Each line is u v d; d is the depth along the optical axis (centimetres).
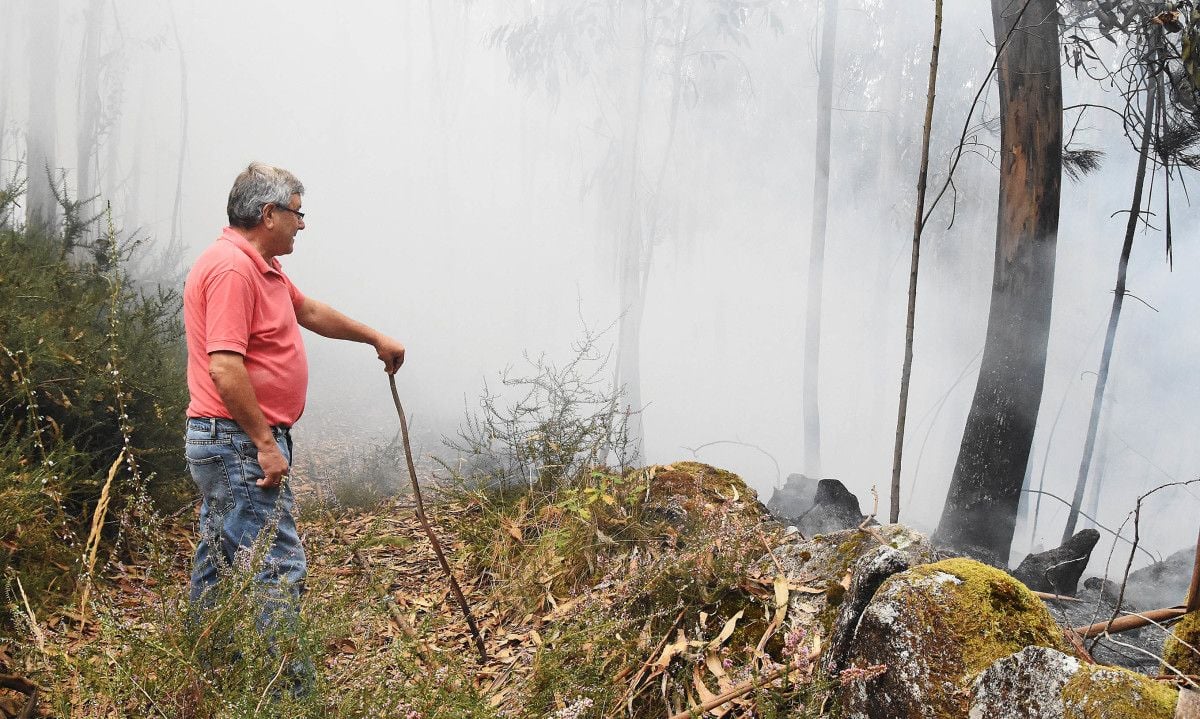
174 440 409
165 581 220
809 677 191
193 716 179
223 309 236
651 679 225
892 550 194
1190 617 181
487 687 246
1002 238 540
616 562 301
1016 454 531
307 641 199
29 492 292
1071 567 400
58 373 380
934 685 162
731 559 253
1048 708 139
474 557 358
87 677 179
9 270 440
